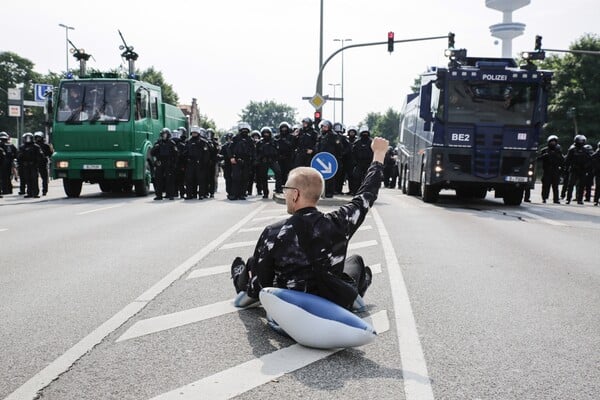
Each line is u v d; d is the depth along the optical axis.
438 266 8.13
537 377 4.13
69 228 11.89
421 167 20.70
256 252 4.95
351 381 4.01
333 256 4.78
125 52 23.05
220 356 4.49
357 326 4.49
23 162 20.94
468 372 4.21
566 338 5.03
